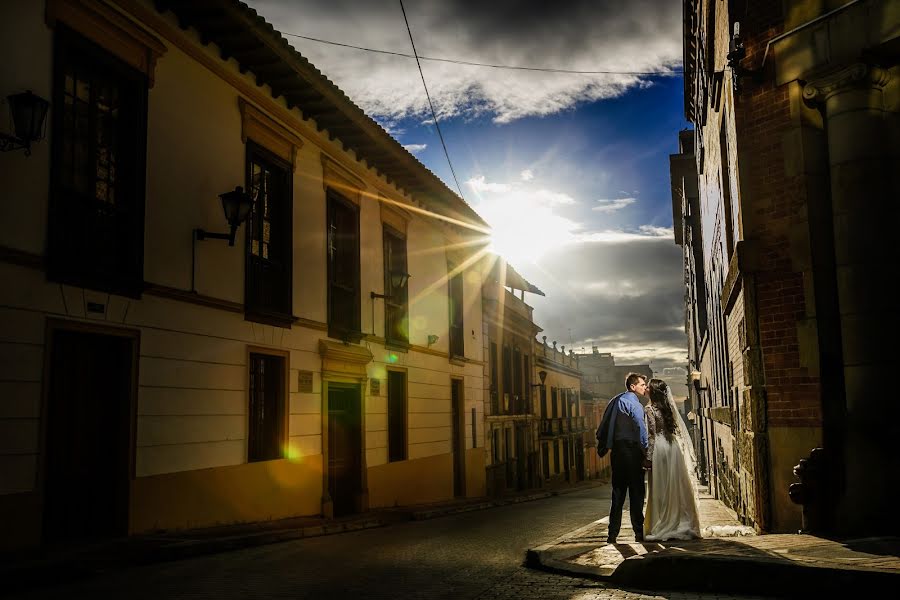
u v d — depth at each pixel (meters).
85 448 8.51
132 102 9.38
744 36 8.11
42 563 6.72
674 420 7.80
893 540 6.32
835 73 7.32
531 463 32.44
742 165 7.93
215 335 10.63
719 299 12.69
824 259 7.41
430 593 6.07
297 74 11.95
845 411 7.18
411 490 17.41
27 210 7.68
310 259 13.41
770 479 7.45
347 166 15.02
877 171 7.15
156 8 9.72
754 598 5.41
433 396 19.33
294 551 8.65
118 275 8.74
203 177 10.58
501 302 27.28
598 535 8.46
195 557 8.15
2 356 7.34
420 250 18.92
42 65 7.95
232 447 10.85
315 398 13.28
